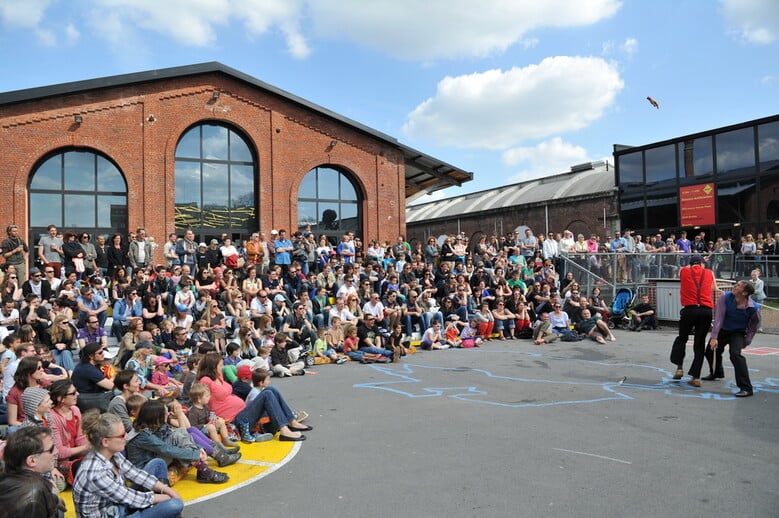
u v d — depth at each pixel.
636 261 18.67
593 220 31.23
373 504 4.63
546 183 40.22
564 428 6.73
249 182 20.44
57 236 14.71
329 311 14.37
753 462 5.41
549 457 5.68
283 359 11.02
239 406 6.97
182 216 19.31
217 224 19.83
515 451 5.89
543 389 9.01
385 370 11.23
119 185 18.45
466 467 5.44
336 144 21.59
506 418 7.26
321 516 4.44
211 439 6.19
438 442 6.28
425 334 14.19
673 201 27.28
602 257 18.75
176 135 19.02
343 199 22.03
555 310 15.59
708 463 5.41
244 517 4.50
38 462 3.63
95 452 4.20
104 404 7.23
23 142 17.06
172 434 5.43
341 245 19.05
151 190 18.53
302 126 21.08
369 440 6.44
